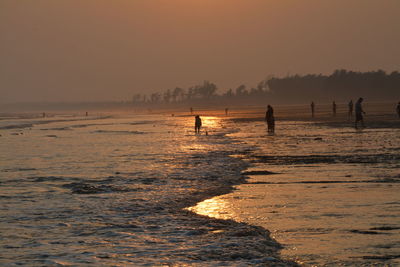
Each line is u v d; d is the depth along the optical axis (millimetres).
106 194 17828
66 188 19453
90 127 95562
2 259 9836
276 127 63844
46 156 34625
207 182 20203
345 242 10680
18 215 14234
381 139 38969
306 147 34406
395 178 19422
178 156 32000
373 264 9172
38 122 141625
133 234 11914
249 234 11633
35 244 11023
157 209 14984
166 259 9781
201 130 69875
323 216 13211
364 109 129250
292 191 17281
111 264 9461
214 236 11578
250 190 17844
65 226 12820
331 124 65750
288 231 11828
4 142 52719
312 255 9867
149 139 52500
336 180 19438
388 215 13078
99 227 12688
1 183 21062
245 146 37625
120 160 30484
